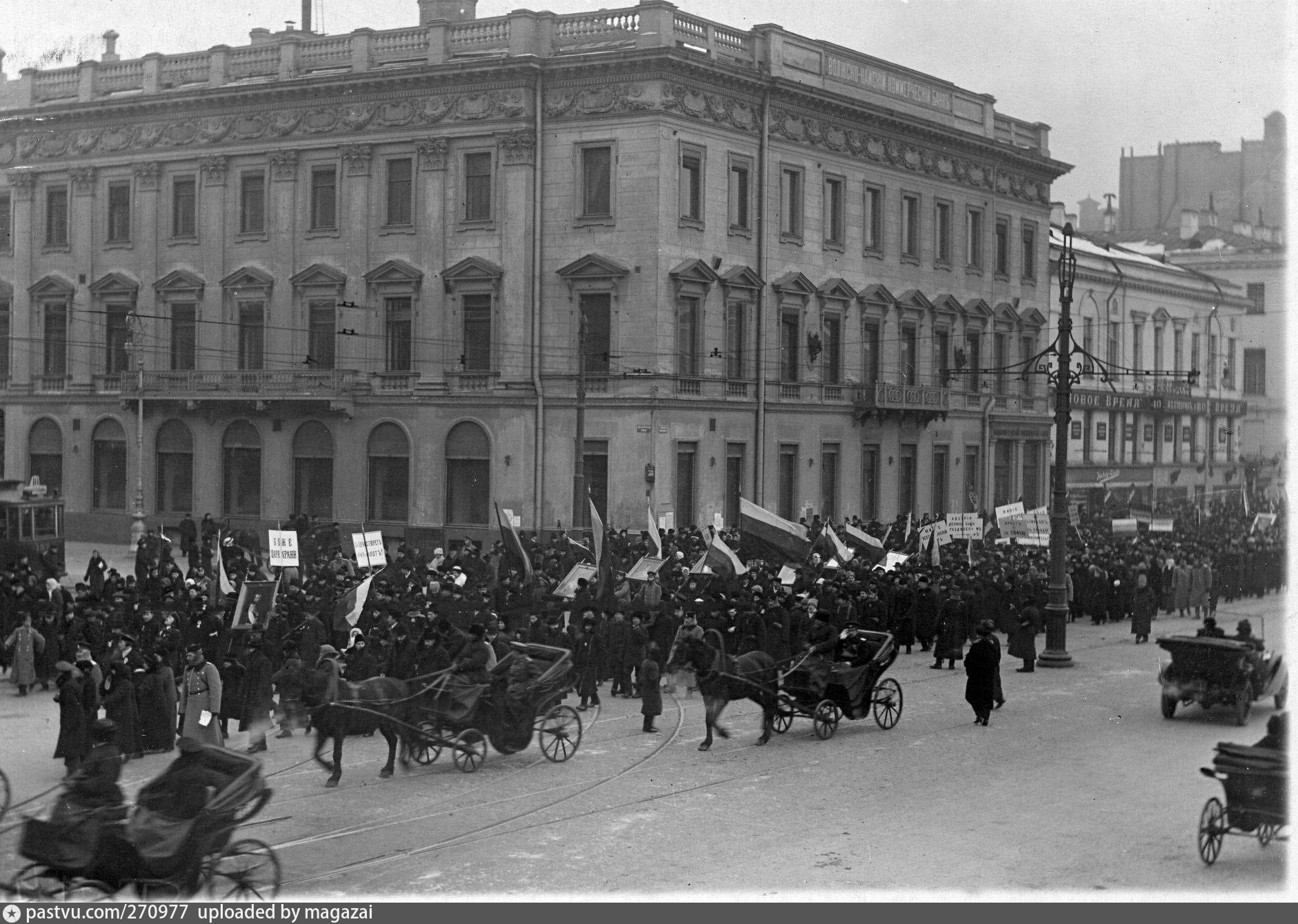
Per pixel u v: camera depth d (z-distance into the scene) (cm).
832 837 1984
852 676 2745
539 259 5650
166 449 6438
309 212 6097
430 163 5816
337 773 2314
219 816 1631
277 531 3675
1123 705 3125
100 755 1670
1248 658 2875
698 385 5659
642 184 5494
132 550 5997
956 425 7181
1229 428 9144
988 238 7388
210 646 2978
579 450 5172
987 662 2872
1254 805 1820
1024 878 1766
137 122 6462
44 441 6744
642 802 2205
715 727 2622
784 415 6088
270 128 6144
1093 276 8350
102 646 3048
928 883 1739
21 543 4909
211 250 6297
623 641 3234
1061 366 3816
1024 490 7781
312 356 6094
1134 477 8681
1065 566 3803
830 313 6331
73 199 6644
